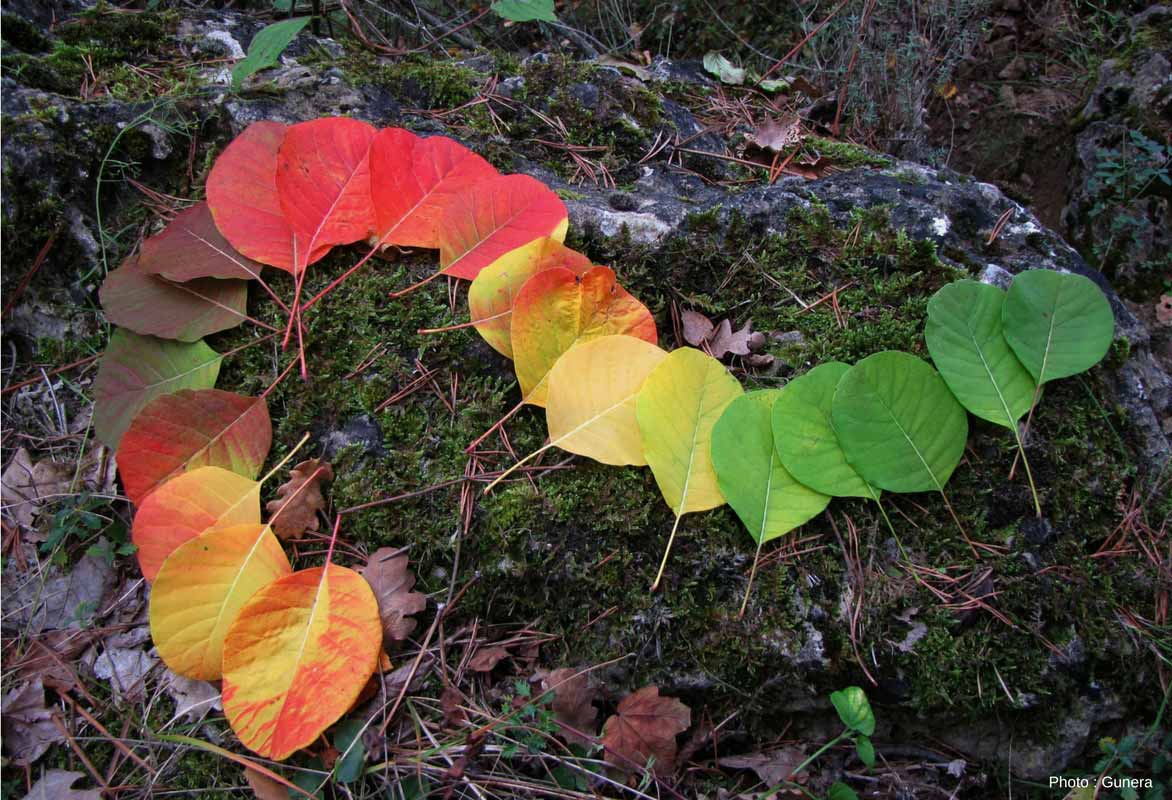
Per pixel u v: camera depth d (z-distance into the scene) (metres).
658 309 0.41
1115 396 0.39
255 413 0.37
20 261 0.40
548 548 0.36
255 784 0.34
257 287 0.40
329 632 0.34
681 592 0.36
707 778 0.36
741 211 0.41
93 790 0.34
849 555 0.36
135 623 0.37
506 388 0.38
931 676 0.35
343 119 0.39
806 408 0.36
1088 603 0.36
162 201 0.41
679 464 0.36
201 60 0.44
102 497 0.37
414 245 0.40
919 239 0.40
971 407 0.36
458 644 0.36
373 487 0.37
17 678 0.35
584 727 0.35
